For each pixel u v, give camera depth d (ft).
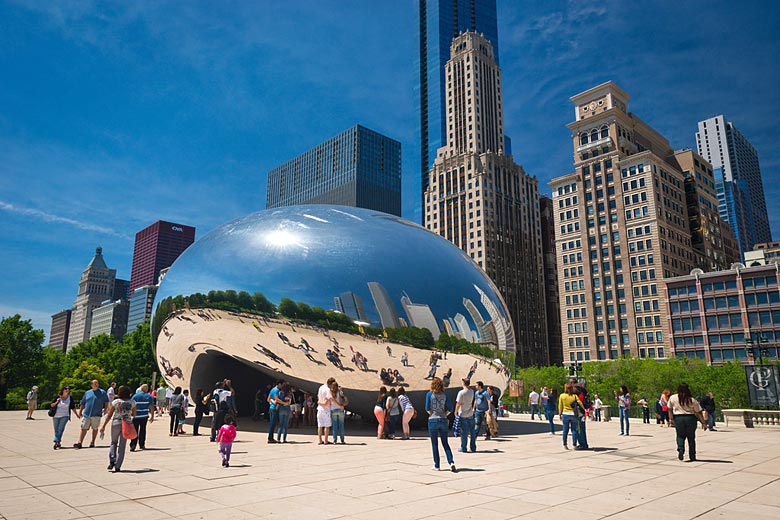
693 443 35.04
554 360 471.62
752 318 255.09
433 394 31.19
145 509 21.07
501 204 433.89
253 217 62.69
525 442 47.50
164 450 40.60
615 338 313.73
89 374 207.82
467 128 469.16
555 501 22.47
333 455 37.27
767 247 537.65
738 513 20.48
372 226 58.75
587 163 345.51
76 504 21.93
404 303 53.36
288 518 19.67
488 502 22.26
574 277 338.54
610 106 349.82
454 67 493.36
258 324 53.88
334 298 52.49
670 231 320.29
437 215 444.55
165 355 64.90
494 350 58.70
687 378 202.18
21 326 173.68
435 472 29.84
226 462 31.86
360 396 53.26
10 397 219.41
